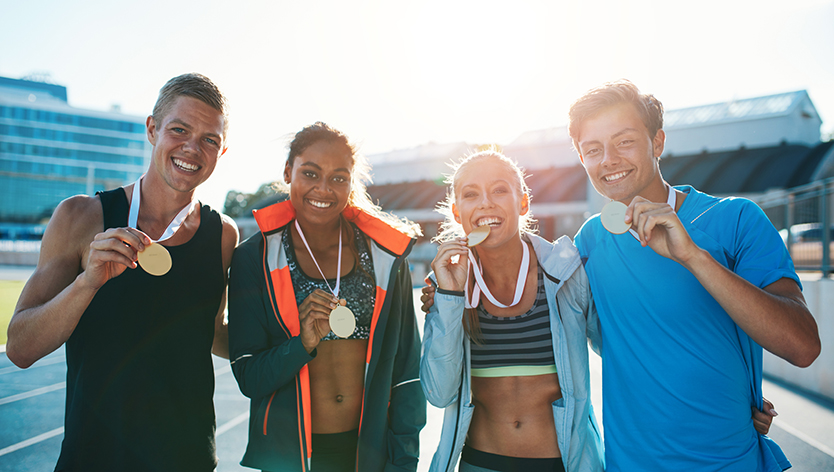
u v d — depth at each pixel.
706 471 1.68
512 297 2.14
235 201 58.03
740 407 1.71
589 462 2.04
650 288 1.83
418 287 20.25
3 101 99.56
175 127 1.88
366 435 2.08
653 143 1.92
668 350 1.78
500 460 2.02
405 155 46.81
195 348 1.93
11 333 1.64
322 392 2.11
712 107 34.72
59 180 100.00
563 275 2.04
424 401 2.33
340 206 2.15
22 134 100.62
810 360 1.54
